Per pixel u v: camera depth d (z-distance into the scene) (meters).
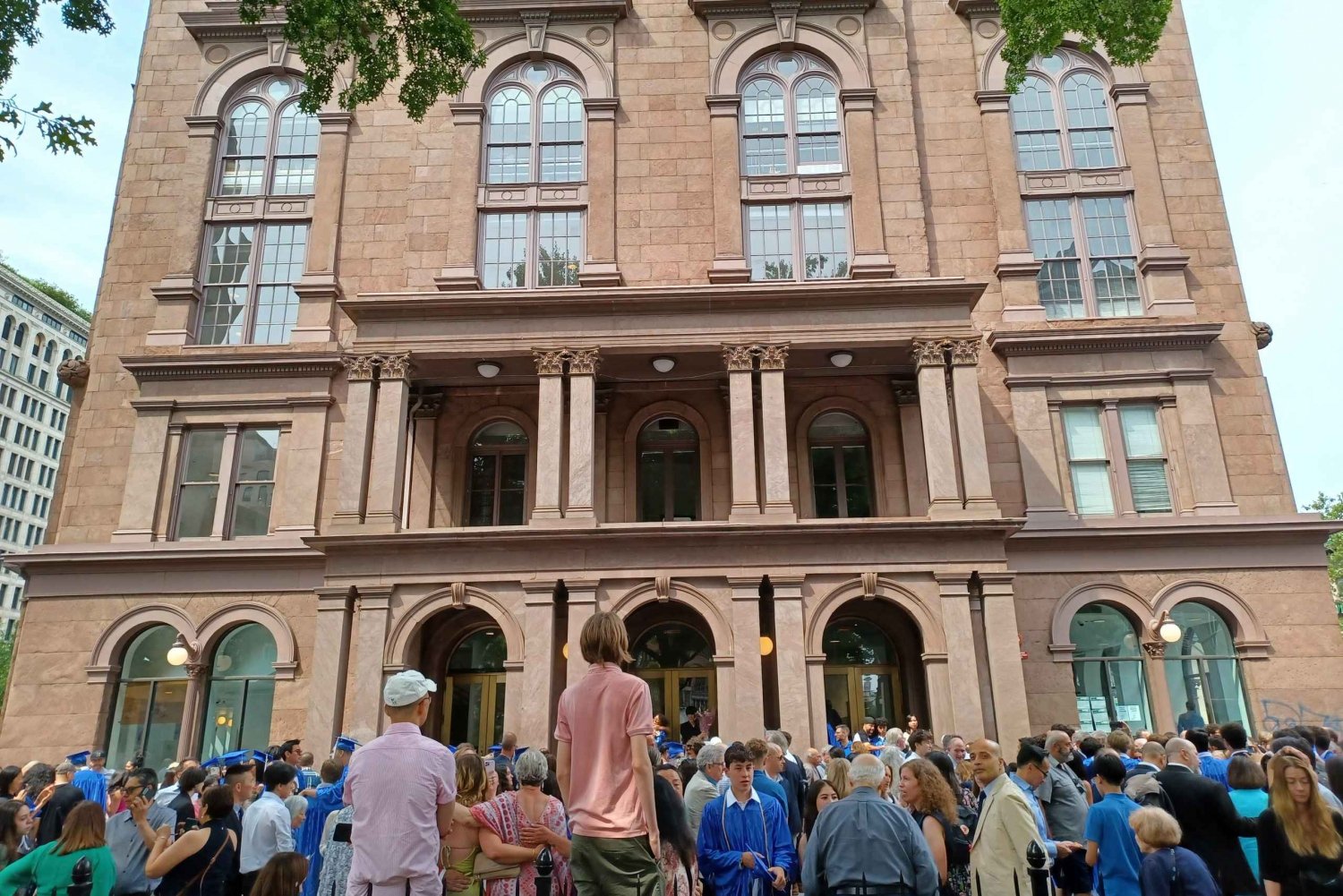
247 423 24.50
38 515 101.38
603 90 26.19
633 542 20.88
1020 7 18.31
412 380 23.56
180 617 22.94
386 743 6.20
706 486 24.03
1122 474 23.42
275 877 6.88
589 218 24.97
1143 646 22.17
